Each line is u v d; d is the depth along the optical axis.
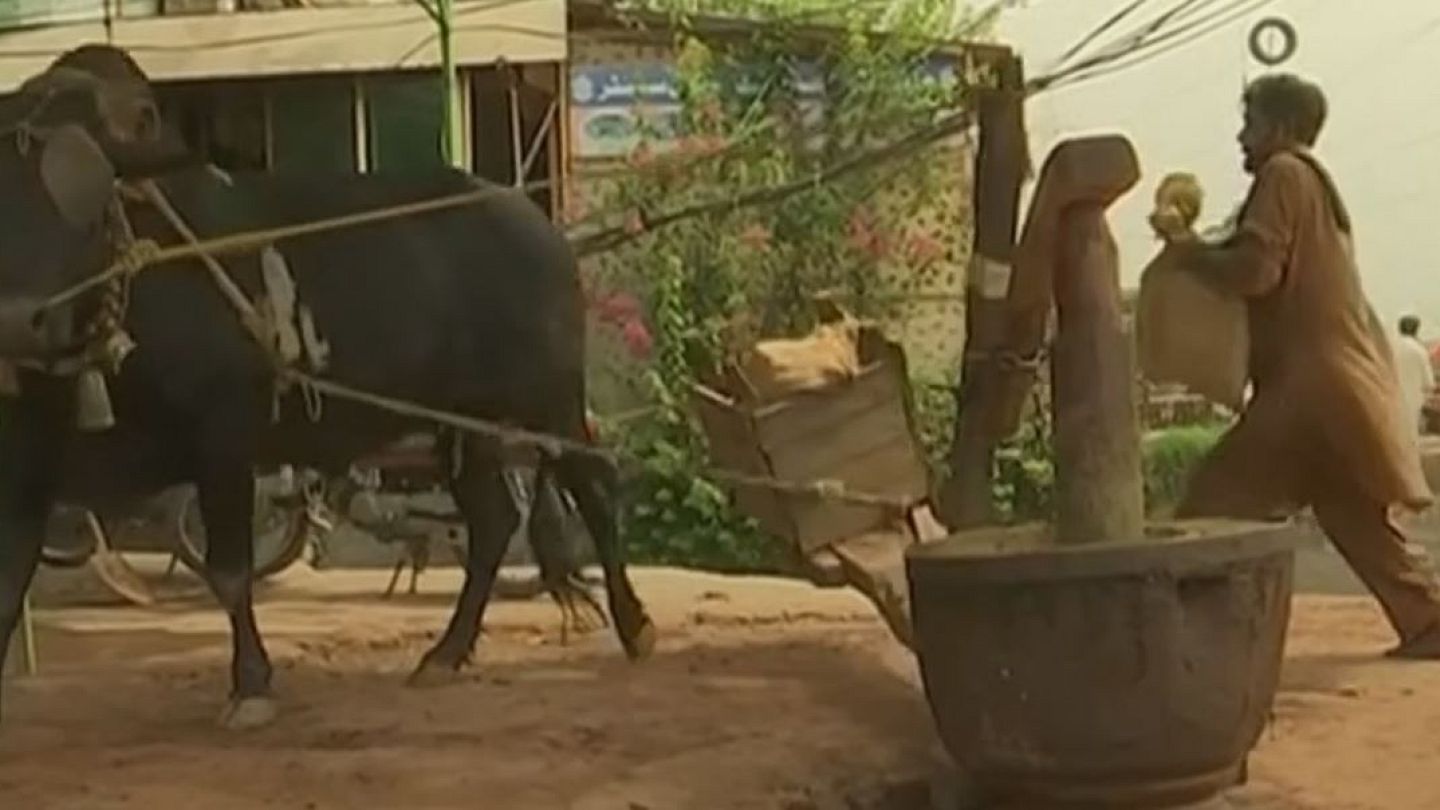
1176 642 6.70
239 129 18.38
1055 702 6.74
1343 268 9.81
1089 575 6.66
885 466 9.70
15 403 8.57
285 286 9.08
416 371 9.77
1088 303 7.04
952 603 6.90
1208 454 10.16
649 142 18.72
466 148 18.05
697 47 18.91
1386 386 9.86
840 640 11.25
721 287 18.34
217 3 18.84
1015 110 9.38
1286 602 7.01
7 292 7.84
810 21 19.05
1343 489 10.02
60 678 10.58
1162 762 6.79
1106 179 7.02
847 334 9.91
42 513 8.71
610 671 10.43
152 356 8.71
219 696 9.98
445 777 7.92
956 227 18.88
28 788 7.90
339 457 9.70
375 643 11.63
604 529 10.71
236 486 9.00
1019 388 9.19
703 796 7.63
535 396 10.25
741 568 17.20
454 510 13.47
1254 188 9.73
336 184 9.64
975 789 7.40
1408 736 8.49
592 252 11.62
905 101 18.72
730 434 9.82
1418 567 10.27
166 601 13.99
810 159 18.14
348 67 17.66
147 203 8.59
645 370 17.83
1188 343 9.56
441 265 9.84
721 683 10.01
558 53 17.55
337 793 7.73
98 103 8.39
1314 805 7.38
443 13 16.02
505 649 11.24
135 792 7.78
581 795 7.62
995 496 10.75
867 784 7.85
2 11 18.41
